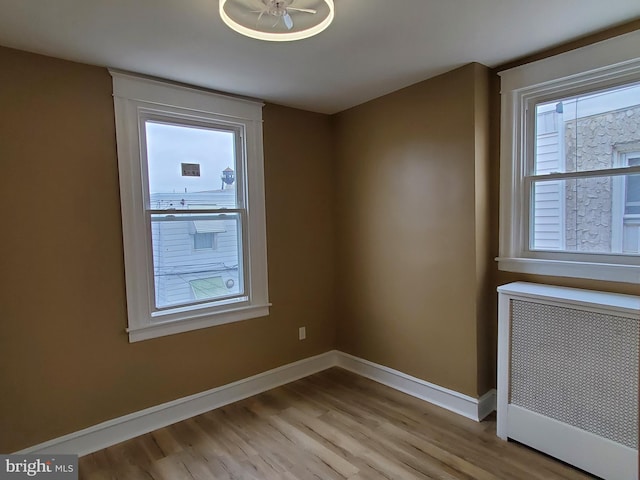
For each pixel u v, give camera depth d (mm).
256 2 1686
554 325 2090
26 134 2123
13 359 2119
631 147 2104
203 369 2834
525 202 2512
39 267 2184
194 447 2367
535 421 2191
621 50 2006
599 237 2246
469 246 2553
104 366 2414
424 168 2791
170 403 2674
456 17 1861
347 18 1846
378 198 3160
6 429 2109
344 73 2557
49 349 2227
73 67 2260
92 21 1811
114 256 2432
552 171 2404
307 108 3342
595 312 1931
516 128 2484
